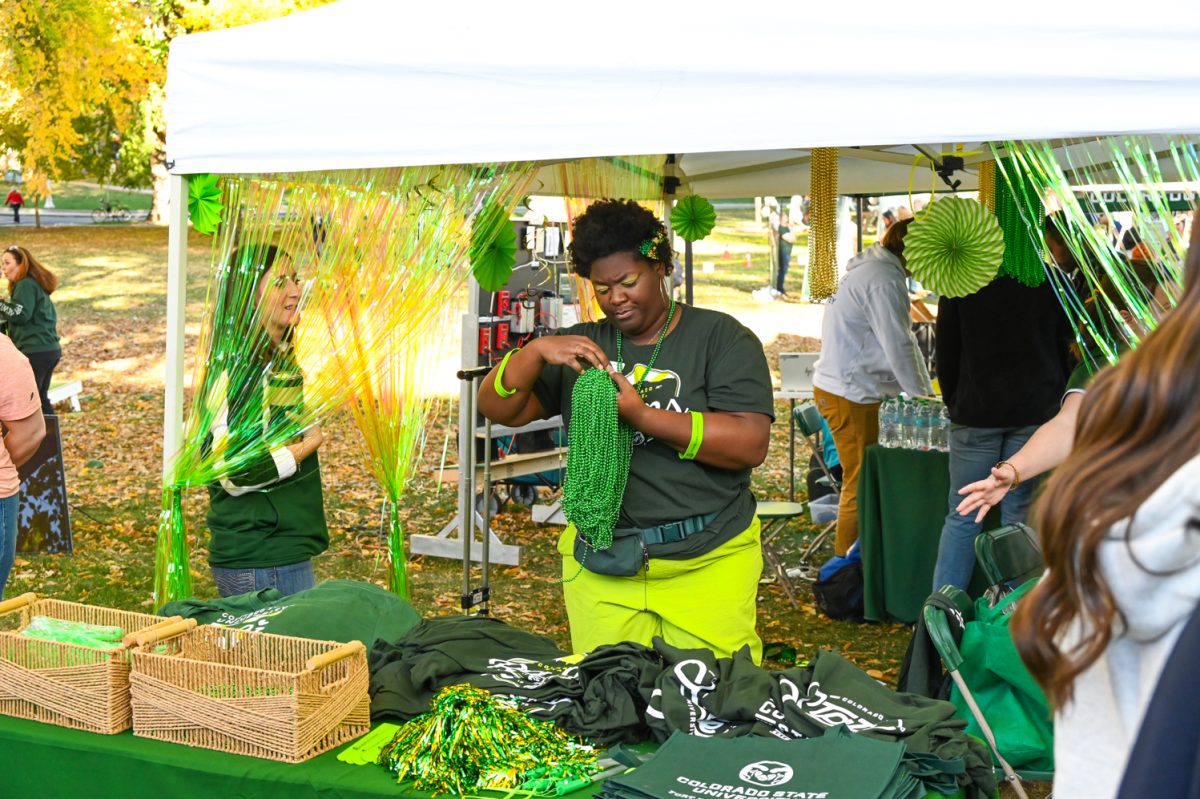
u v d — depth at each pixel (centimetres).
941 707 212
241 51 333
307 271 369
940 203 337
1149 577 102
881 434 521
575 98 299
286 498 362
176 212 350
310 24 334
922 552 512
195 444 354
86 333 1308
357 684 224
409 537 673
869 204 1424
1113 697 110
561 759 207
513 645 265
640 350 294
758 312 1507
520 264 619
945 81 267
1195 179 260
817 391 571
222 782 211
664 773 193
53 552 568
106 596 593
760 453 287
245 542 357
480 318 587
